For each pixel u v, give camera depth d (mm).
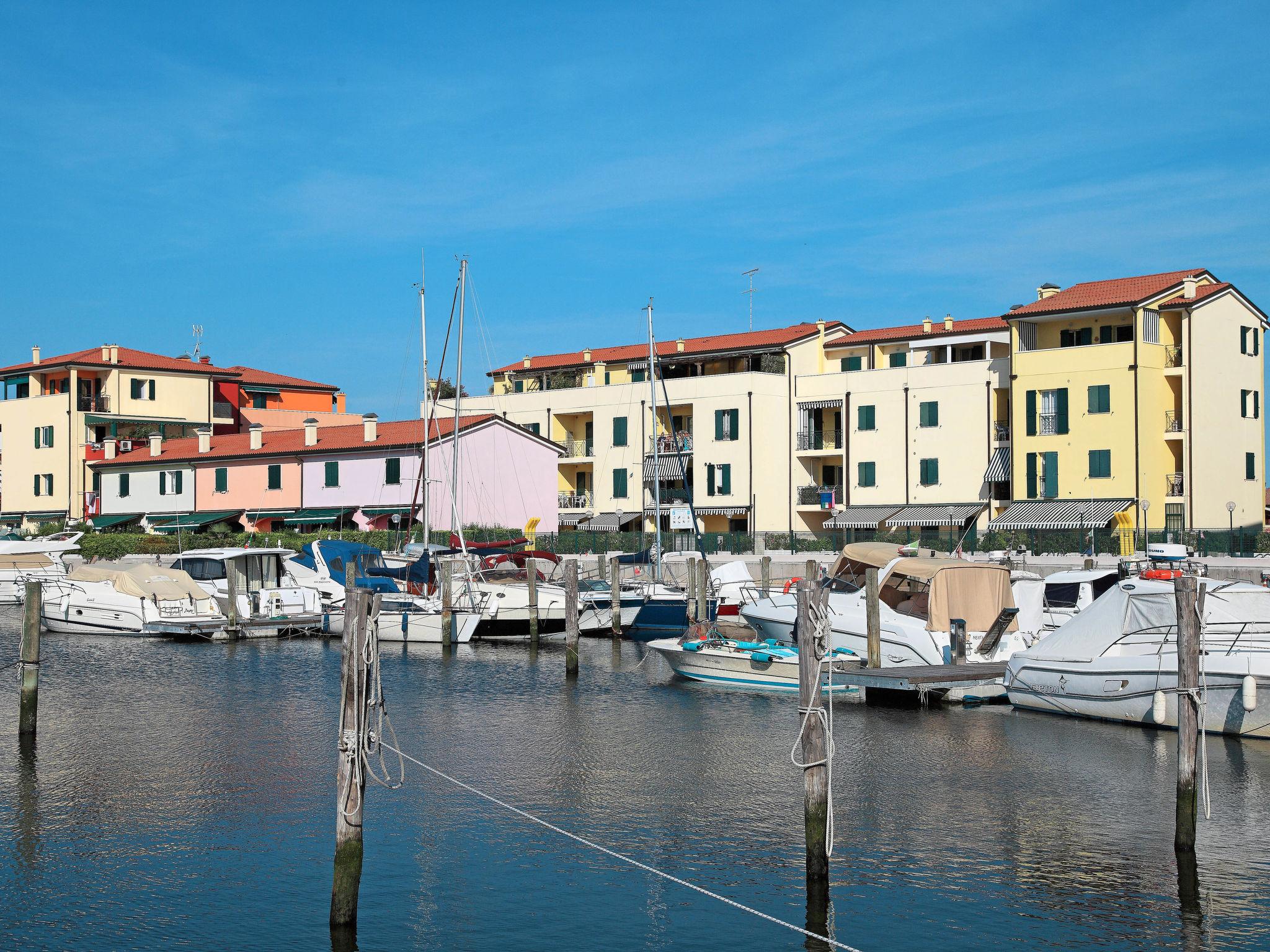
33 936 14742
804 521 75875
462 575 43594
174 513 78875
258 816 19500
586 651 40938
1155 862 17016
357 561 46719
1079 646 26562
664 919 15188
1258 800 19828
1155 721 25125
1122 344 61250
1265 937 14492
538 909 15523
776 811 19672
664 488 77812
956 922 15023
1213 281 66250
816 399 74312
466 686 32656
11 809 19875
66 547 69062
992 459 67188
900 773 22047
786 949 14344
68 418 84500
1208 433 62000
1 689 32000
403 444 68938
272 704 29703
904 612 31578
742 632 35281
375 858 17391
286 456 73438
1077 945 14344
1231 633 24938
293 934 14766
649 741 25156
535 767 22812
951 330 76750
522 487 72625
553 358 92562
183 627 42812
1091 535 57625
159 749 24406
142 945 14469
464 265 55844
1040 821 18953
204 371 90250
